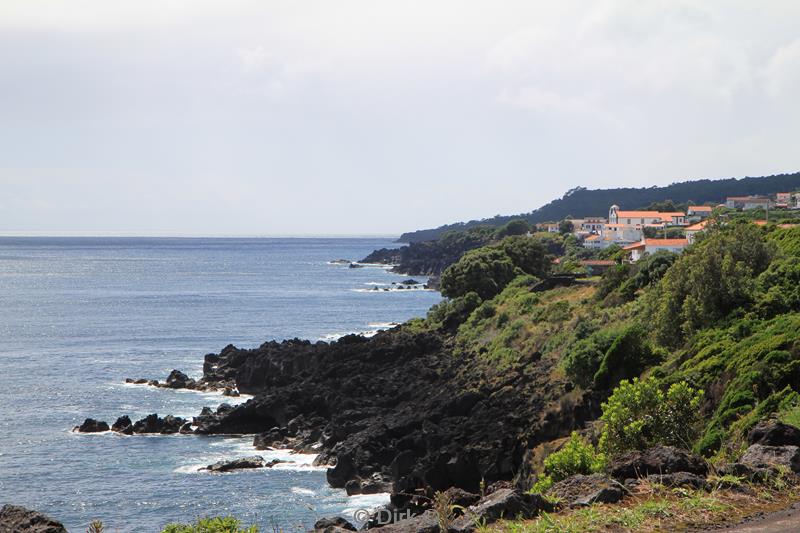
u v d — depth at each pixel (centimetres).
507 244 14825
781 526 1494
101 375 11769
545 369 7812
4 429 8631
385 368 10375
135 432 8612
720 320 6384
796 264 6825
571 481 1769
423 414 7762
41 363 12644
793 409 3102
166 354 13675
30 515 1619
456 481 6425
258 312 19900
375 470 6994
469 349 10225
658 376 5884
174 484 6844
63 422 9000
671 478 1753
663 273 8994
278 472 7288
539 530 1492
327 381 9750
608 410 3206
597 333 7062
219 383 11144
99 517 5972
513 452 6425
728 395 4512
